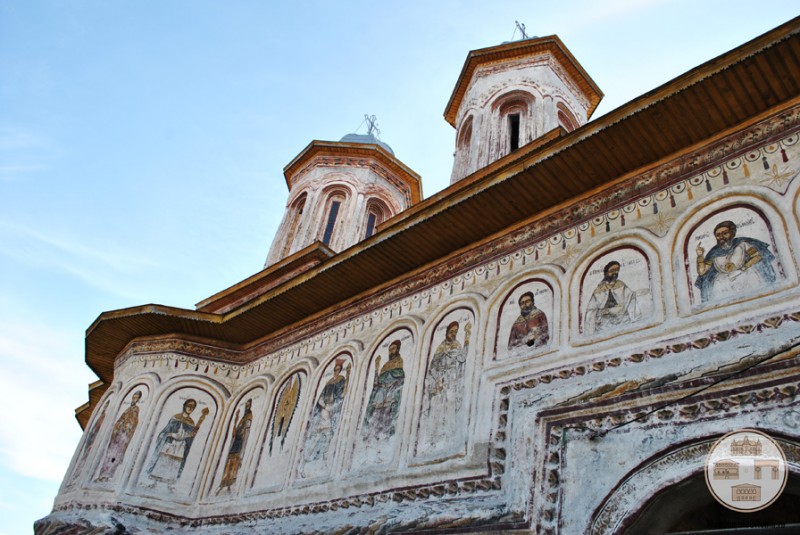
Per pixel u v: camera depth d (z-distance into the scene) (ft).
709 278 22.54
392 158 66.18
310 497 30.12
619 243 26.40
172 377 40.93
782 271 20.83
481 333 28.89
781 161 23.39
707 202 24.54
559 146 27.71
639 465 19.95
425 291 33.68
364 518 26.66
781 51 23.06
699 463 18.80
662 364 21.59
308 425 33.94
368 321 35.65
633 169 28.04
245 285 53.98
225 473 36.47
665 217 25.55
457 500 24.06
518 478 22.72
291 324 41.01
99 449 38.24
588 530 19.84
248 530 31.73
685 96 24.86
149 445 37.83
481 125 50.01
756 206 22.99
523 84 51.57
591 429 21.88
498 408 25.36
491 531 21.99
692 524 21.08
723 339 20.67
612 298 24.95
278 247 61.67
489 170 36.83
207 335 43.39
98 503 35.45
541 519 21.12
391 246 33.78
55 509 37.37
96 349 46.73
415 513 24.84
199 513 35.65
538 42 53.83
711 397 19.70
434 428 27.35
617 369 22.71
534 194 29.86
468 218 31.58
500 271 30.53
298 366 37.86
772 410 18.33
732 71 23.86
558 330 25.80
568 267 27.58
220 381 41.75
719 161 25.31
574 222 28.94
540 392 24.44
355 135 75.66
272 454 34.65
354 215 61.11
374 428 30.12
